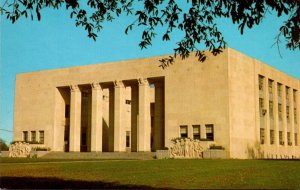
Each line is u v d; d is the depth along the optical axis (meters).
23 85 72.62
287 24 13.55
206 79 54.38
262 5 13.41
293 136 70.69
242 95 55.62
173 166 32.88
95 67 64.19
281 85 68.06
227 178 22.03
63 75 67.56
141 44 16.52
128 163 37.97
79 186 18.39
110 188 17.61
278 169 28.33
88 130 67.06
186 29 16.19
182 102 55.91
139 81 59.75
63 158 56.84
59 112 68.62
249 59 58.28
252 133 57.25
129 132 75.12
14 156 65.38
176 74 56.81
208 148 51.47
